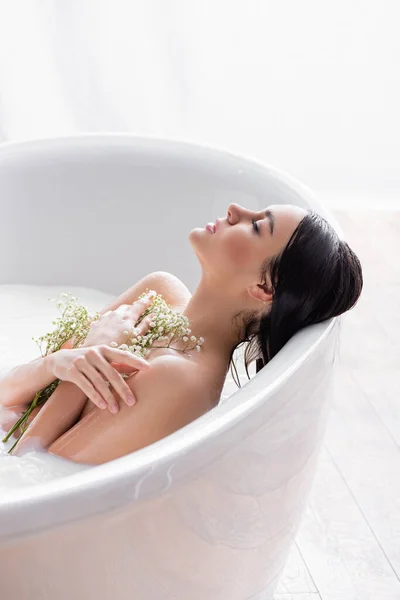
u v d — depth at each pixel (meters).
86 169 1.96
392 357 2.28
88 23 2.72
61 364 1.23
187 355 1.28
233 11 2.82
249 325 1.34
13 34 2.71
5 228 1.93
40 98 2.80
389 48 2.96
